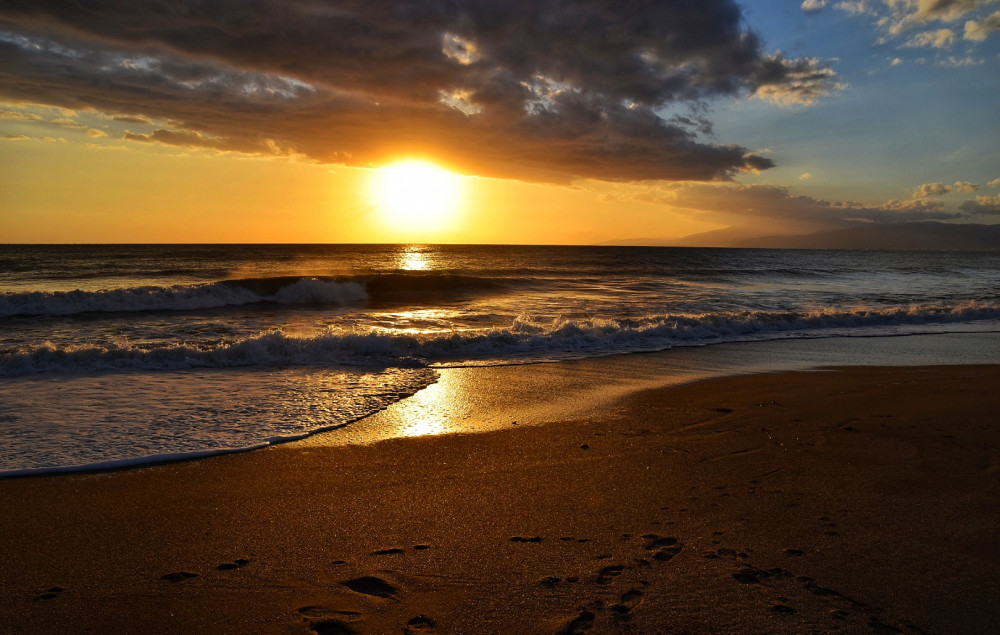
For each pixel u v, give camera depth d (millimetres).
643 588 2670
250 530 3318
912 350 10242
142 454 4566
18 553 3010
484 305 16828
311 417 5711
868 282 29484
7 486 3910
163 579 2770
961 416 5859
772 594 2607
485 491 3924
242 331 11375
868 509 3584
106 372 7586
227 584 2729
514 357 9297
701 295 20453
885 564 2891
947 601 2564
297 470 4312
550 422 5688
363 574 2822
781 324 12758
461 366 8539
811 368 8586
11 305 13578
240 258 49125
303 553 3041
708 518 3463
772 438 5145
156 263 39812
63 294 14133
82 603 2553
